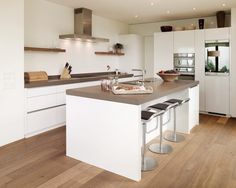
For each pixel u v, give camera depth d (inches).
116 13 228.4
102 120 105.4
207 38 216.8
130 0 180.5
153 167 107.9
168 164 112.1
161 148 129.3
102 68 256.2
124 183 95.3
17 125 143.6
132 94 104.7
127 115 97.2
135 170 97.3
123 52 274.4
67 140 120.8
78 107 113.8
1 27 128.9
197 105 179.5
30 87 149.7
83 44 228.8
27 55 177.3
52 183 94.5
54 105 169.3
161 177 100.0
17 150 128.7
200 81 225.1
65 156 121.5
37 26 182.2
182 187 92.0
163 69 245.6
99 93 106.3
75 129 116.6
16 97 141.3
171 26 242.8
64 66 209.5
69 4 197.2
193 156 121.4
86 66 234.7
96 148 109.4
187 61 230.5
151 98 102.8
